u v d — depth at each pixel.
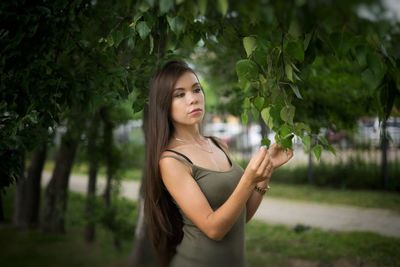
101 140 6.89
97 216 6.64
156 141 1.96
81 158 7.25
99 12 2.49
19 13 2.27
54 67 2.33
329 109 3.81
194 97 1.96
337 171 10.16
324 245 5.36
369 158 9.92
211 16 2.17
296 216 7.29
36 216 7.92
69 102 2.39
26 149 2.61
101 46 2.37
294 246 5.54
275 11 1.32
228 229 1.75
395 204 7.51
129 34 2.09
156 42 2.59
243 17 2.03
